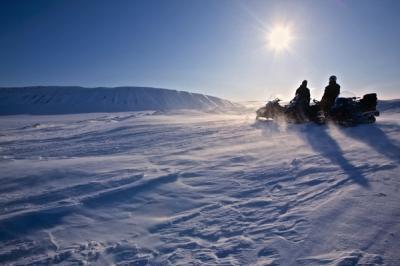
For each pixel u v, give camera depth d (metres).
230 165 7.98
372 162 6.87
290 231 4.25
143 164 8.54
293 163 7.55
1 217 5.25
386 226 4.08
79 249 4.29
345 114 11.59
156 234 4.61
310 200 5.21
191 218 5.05
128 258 4.01
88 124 33.00
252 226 4.55
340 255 3.55
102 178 7.25
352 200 4.96
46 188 6.74
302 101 13.45
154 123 20.81
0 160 10.68
